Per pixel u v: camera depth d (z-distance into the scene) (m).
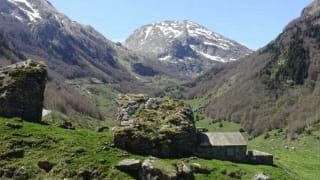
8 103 109.94
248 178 104.00
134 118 113.81
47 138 100.38
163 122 113.88
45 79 116.44
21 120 107.19
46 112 164.12
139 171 95.31
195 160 108.25
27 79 112.88
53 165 93.06
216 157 117.25
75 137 104.81
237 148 118.56
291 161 158.50
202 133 122.38
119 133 105.31
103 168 94.38
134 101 120.81
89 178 92.12
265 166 118.25
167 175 93.44
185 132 112.75
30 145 97.31
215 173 103.12
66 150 97.38
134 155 102.69
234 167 107.50
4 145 95.56
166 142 108.38
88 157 96.94
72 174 91.56
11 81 111.44
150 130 109.81
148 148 106.75
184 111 118.56
